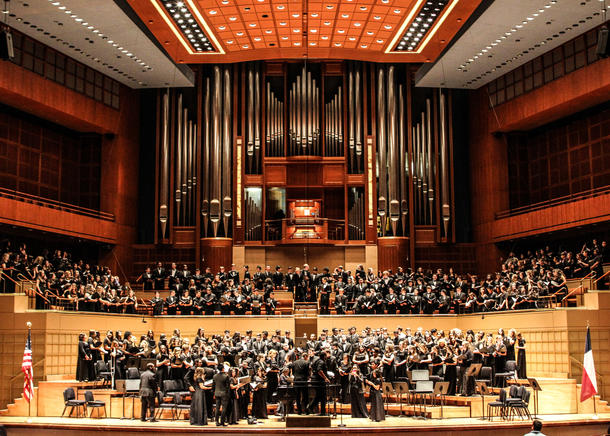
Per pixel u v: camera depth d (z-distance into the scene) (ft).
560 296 77.82
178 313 87.40
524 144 103.96
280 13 68.23
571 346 72.49
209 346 64.34
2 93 85.30
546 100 92.53
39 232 91.20
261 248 103.50
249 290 89.61
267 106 105.81
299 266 103.60
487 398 63.16
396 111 105.91
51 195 98.73
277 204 107.34
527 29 84.58
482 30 84.84
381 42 76.18
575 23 82.94
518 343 69.26
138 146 107.34
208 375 60.39
